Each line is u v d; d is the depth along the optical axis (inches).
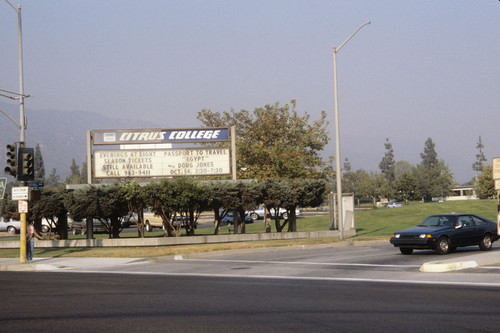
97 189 1188.5
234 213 1338.6
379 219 1914.4
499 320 370.6
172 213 1243.2
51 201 1230.9
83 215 1187.3
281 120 1919.3
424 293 490.0
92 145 1251.8
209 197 1227.9
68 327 368.2
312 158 1850.4
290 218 1380.4
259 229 1718.8
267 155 1852.9
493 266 672.4
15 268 866.1
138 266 848.9
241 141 1871.3
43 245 1238.3
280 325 364.5
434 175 6574.8
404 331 340.8
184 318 394.6
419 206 2199.8
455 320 372.2
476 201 2445.9
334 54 1194.0
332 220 1446.9
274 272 705.0
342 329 349.1
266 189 1312.7
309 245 1127.6
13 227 1937.7
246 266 792.3
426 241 853.8
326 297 482.6
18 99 1061.8
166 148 1268.5
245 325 366.0
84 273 760.3
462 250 947.3
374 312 406.0
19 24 1060.5
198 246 1124.5
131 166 1258.0
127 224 1320.1
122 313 419.5
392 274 642.2
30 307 454.6
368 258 850.1
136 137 1262.3
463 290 502.3
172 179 1222.9
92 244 1210.6
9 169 934.4
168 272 744.3
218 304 456.1
